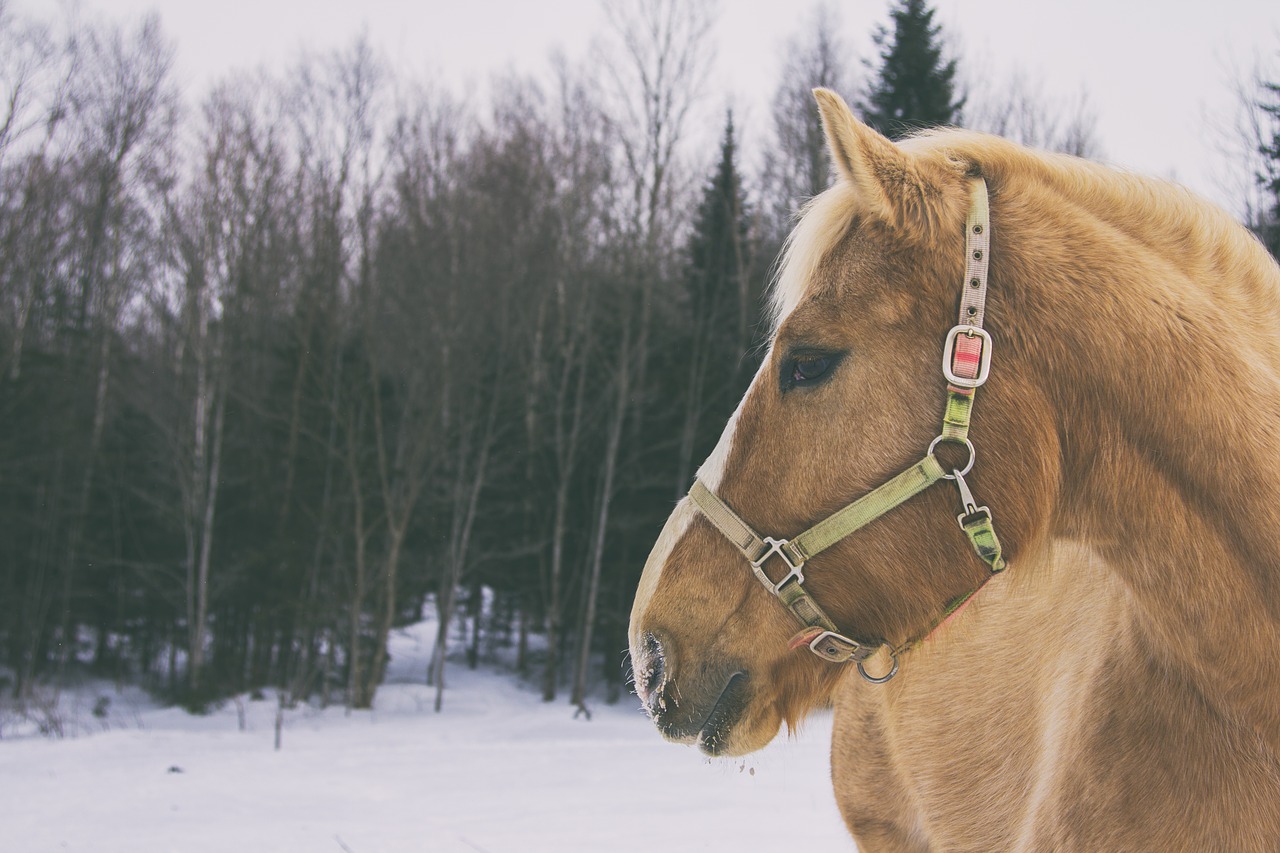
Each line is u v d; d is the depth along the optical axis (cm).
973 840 254
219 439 2406
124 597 2606
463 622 2978
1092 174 184
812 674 184
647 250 2392
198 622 2341
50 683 2552
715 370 2478
